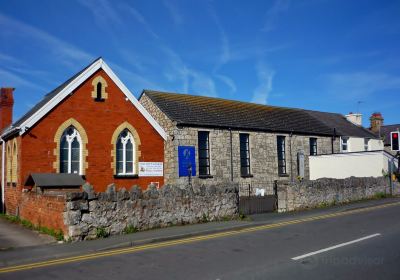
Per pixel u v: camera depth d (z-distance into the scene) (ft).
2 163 70.95
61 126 61.21
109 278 25.26
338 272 25.12
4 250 34.76
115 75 67.41
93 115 64.59
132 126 68.74
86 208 40.06
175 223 47.65
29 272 27.53
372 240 35.65
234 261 28.96
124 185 66.90
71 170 62.18
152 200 45.83
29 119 58.59
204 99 99.91
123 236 40.70
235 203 54.85
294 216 56.24
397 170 92.73
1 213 68.59
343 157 95.04
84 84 64.18
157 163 71.31
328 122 120.78
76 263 29.99
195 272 26.08
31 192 51.21
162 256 31.65
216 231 44.01
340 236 38.37
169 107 84.58
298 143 101.24
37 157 58.80
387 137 148.87
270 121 99.86
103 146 65.05
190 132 80.38
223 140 85.76
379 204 69.21
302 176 100.22
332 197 71.41
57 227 41.29
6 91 85.51
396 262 27.53
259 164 91.50
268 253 31.42
